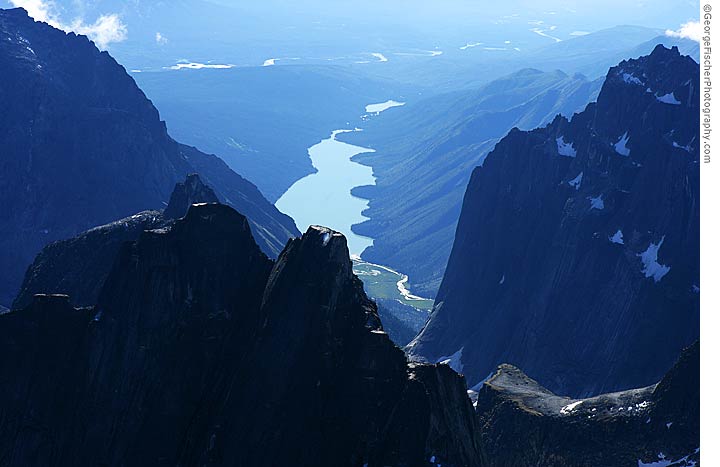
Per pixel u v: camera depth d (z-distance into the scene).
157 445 124.12
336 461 114.62
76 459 125.75
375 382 116.88
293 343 119.31
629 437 171.75
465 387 121.50
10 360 130.88
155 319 128.75
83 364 129.12
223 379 124.31
